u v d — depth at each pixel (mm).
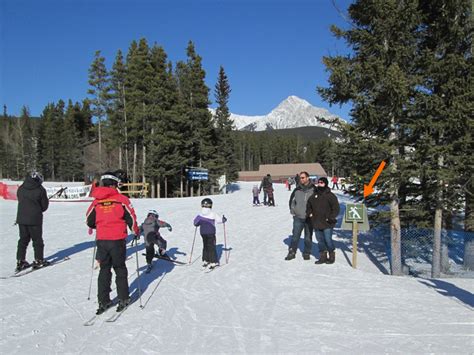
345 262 10156
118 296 5547
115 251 5465
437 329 4855
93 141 71562
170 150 41719
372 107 9227
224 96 57500
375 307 5746
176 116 40750
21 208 7641
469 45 9531
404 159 9477
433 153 9000
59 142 80125
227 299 6137
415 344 4414
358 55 9789
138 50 41156
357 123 9961
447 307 5727
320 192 8688
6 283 6816
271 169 103562
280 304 5906
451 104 9164
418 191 10695
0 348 4301
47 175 81438
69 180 77375
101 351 4254
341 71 9250
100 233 5461
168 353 4207
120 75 50344
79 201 24891
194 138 45312
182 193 45594
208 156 48812
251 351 4254
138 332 4781
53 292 6387
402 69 9477
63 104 92438
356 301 6047
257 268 8289
